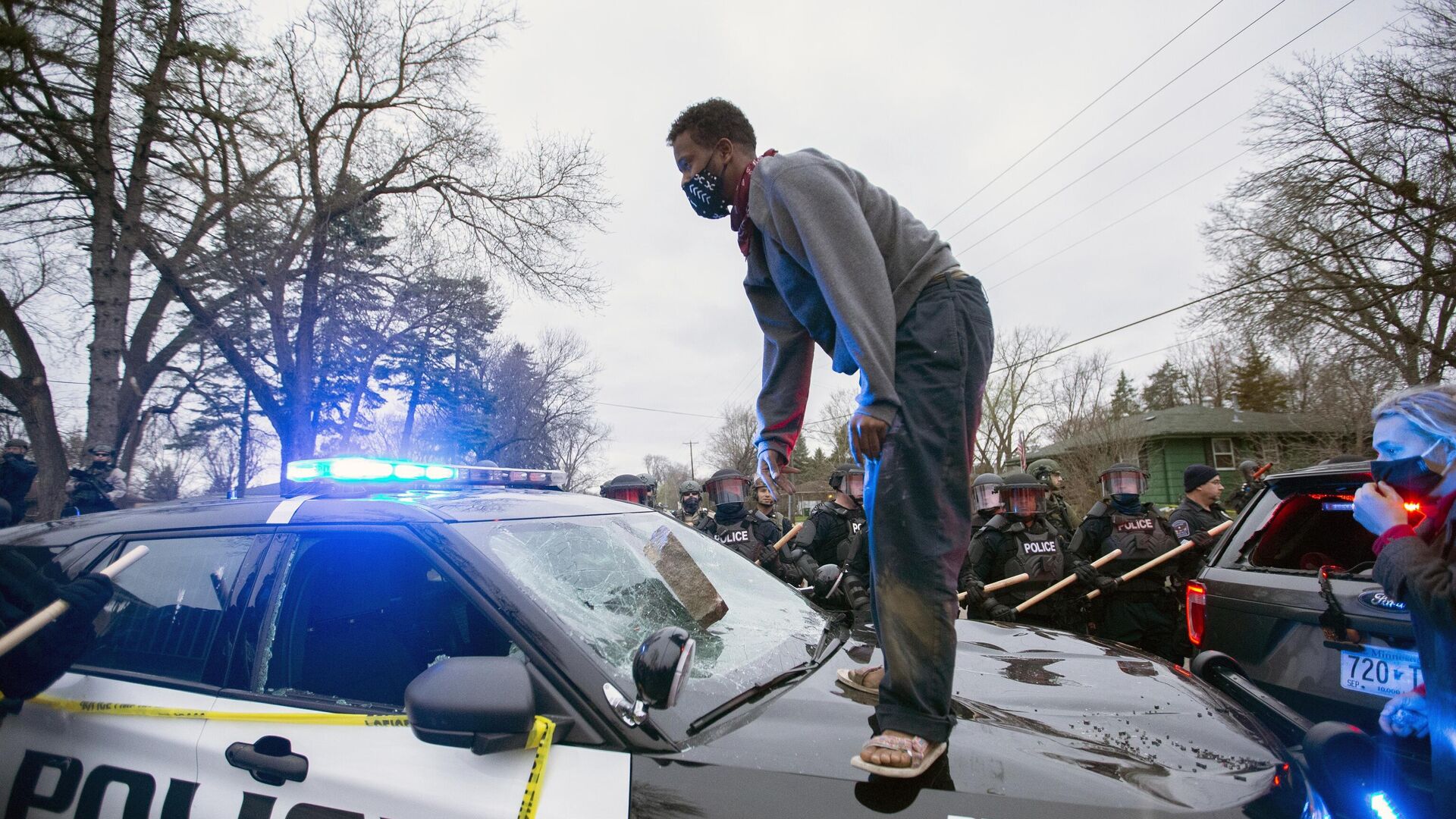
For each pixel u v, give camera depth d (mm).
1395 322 18625
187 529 2420
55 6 12570
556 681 1740
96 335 13641
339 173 18500
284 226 17500
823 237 1646
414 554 2061
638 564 2371
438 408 33656
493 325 24000
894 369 1639
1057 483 8195
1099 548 5863
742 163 1988
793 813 1502
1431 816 2285
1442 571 1811
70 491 7695
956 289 1739
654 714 1715
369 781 1760
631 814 1538
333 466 2594
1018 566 5707
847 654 2307
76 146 13312
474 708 1564
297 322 20438
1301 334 19438
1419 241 18016
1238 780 1659
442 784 1698
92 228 14320
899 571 1631
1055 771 1591
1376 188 18234
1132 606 5637
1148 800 1513
